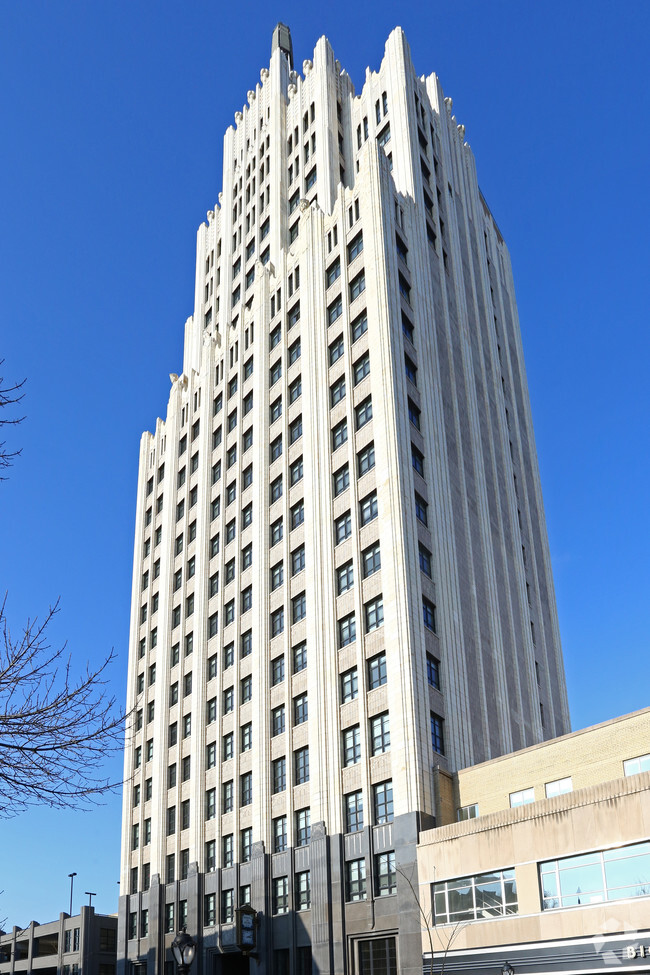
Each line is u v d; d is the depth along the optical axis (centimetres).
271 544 6788
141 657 8569
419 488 5812
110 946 10119
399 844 4728
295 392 6988
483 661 5803
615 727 4347
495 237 9344
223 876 6256
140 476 9606
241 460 7562
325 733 5556
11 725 1591
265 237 8481
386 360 6009
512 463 7825
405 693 5028
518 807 4188
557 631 7781
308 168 8250
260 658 6456
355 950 4934
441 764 5022
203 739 6988
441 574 5628
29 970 10612
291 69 9631
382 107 7919
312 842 5366
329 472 6250
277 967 5516
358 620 5559
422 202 7312
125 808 7875
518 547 7188
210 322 9338
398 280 6481
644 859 3644
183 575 8006
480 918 4194
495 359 8012
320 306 6900
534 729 6341
